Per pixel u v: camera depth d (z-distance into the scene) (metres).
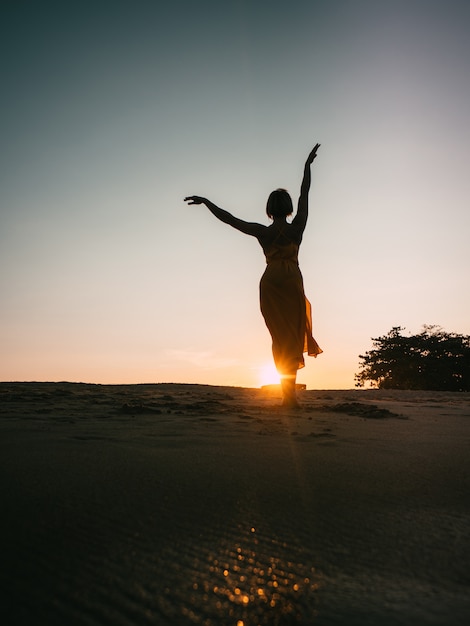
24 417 4.20
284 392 5.77
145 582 1.35
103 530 1.69
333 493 2.20
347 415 5.18
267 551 1.58
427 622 1.21
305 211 5.95
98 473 2.37
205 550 1.57
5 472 2.33
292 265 5.81
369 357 40.88
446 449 3.28
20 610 1.21
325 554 1.57
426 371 39.28
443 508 2.04
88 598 1.27
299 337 5.75
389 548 1.63
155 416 4.54
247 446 3.17
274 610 1.24
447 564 1.52
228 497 2.09
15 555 1.49
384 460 2.88
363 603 1.29
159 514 1.87
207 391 8.77
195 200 6.01
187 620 1.19
